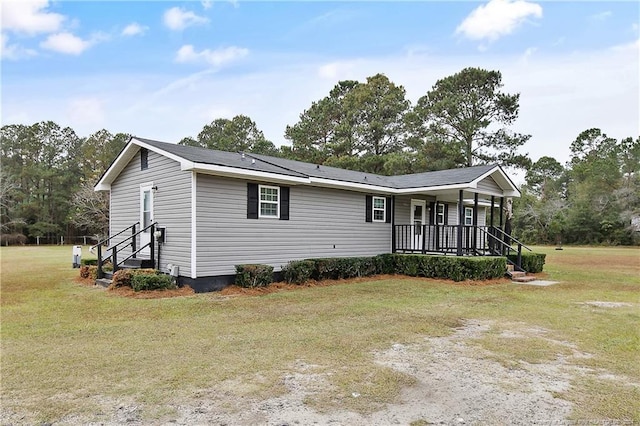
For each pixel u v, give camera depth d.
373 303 8.48
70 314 7.10
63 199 40.59
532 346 5.40
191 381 4.00
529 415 3.35
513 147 28.23
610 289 10.90
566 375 4.32
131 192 12.16
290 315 7.18
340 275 12.21
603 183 39.22
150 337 5.63
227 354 4.88
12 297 8.79
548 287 11.23
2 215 38.47
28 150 43.19
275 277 11.05
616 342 5.62
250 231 10.49
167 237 10.29
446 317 7.19
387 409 3.43
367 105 32.09
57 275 12.90
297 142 34.44
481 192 13.92
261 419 3.21
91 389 3.79
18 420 3.17
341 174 14.02
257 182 10.66
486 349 5.26
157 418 3.21
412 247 15.26
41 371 4.27
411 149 30.25
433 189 13.37
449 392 3.81
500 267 12.69
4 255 23.23
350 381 4.05
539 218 42.00
